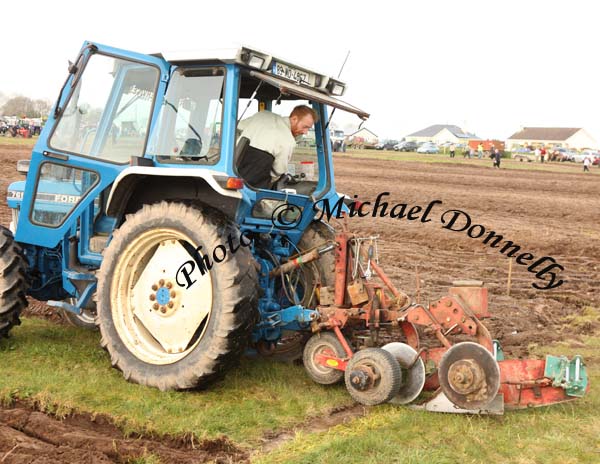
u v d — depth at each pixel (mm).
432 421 5141
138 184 5953
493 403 5164
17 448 4391
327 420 5195
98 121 6164
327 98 6004
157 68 5891
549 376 5152
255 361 6531
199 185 5750
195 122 5734
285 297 6613
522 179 33500
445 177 32094
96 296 5879
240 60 5531
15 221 7367
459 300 5594
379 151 69312
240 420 5000
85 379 5621
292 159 6828
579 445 4742
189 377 5418
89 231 6418
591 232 16266
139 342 5750
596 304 9656
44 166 6379
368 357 5312
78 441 4516
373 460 4406
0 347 6449
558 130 133375
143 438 4750
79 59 6121
